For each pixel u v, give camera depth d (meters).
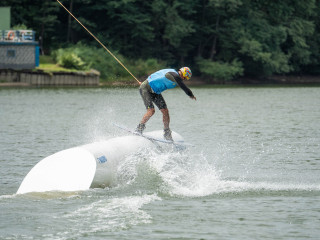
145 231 23.06
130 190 29.67
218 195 29.38
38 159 40.59
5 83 140.50
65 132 56.56
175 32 178.25
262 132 56.59
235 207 26.94
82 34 186.00
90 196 28.17
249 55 187.62
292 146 47.34
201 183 32.28
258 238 22.38
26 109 82.12
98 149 31.03
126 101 101.38
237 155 43.09
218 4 182.50
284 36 196.38
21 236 22.34
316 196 29.31
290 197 29.09
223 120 68.38
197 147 46.88
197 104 94.69
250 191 30.44
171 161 33.69
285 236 22.64
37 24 179.50
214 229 23.45
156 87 33.16
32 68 147.88
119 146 32.06
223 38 191.62
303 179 34.09
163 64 180.38
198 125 62.84
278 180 33.81
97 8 175.00
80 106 88.38
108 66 166.12
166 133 34.25
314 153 43.84
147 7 187.50
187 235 22.66
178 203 27.53
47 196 28.00
